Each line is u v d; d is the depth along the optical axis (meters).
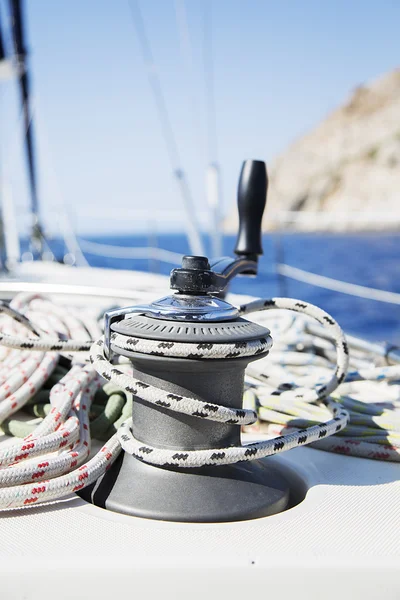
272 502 1.00
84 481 1.01
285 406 1.42
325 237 48.25
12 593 0.78
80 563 0.79
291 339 2.04
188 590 0.78
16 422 1.40
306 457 1.26
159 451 0.98
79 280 4.23
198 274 0.99
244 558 0.80
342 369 1.36
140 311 1.01
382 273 31.03
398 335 16.62
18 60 6.88
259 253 1.59
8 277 4.60
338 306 19.70
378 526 0.92
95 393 1.49
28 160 7.41
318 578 0.78
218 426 1.00
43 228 6.03
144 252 5.14
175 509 0.95
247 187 1.57
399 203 69.38
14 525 0.92
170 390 0.98
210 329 0.95
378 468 1.20
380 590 0.79
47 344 1.33
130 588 0.78
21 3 6.88
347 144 75.44
